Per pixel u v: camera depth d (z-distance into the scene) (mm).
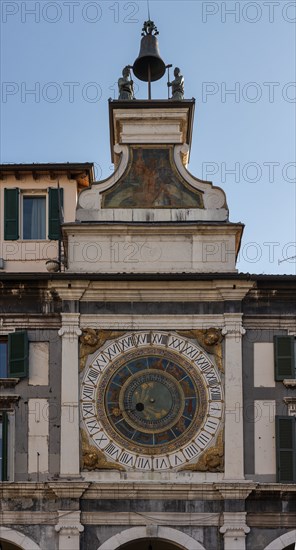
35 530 42125
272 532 42219
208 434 43406
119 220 46094
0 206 50719
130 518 42250
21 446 43219
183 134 48906
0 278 44688
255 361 44312
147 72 49781
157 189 46625
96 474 42844
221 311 44656
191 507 42438
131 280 44688
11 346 44344
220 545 42094
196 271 45188
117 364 44188
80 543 42000
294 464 42938
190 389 43969
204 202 46375
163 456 43156
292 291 44938
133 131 47438
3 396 43531
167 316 44531
